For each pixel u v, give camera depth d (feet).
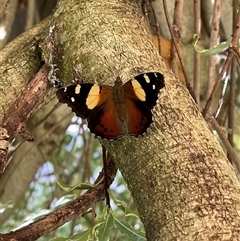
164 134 1.28
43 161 2.67
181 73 1.98
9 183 2.65
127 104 1.31
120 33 1.44
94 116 1.32
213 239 1.15
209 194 1.20
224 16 2.20
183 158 1.25
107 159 1.59
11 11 2.16
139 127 1.28
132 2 1.54
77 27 1.48
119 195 3.16
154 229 1.22
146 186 1.25
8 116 1.49
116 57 1.40
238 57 1.57
